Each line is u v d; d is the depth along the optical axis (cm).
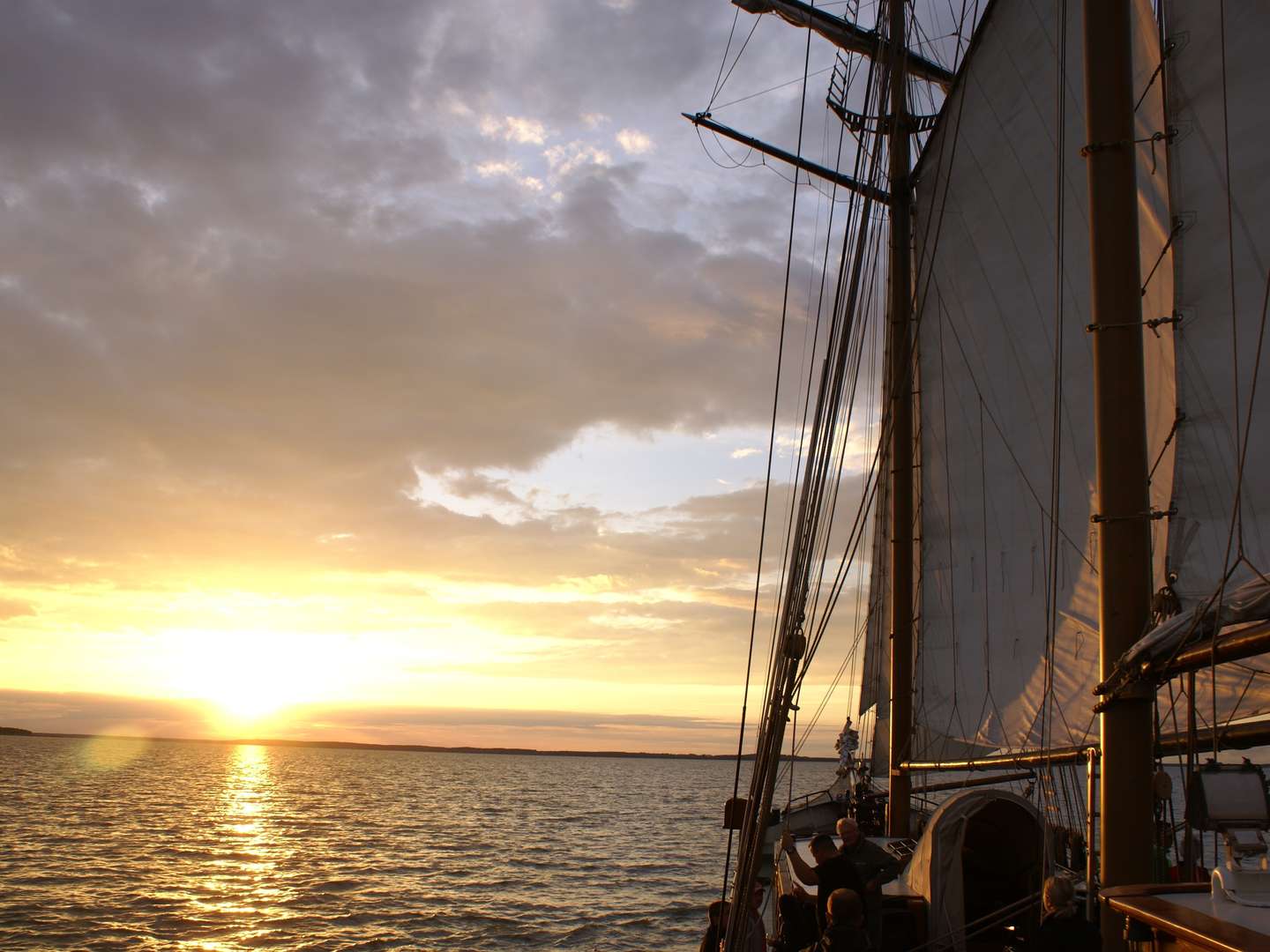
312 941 3572
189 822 8531
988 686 1712
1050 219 1620
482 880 5181
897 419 1991
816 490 771
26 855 5794
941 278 1912
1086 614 1464
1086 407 1520
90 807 9912
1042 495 1606
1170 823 837
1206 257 970
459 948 3481
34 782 14625
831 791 3500
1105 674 810
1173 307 1027
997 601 1703
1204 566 942
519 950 3450
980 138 1783
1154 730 810
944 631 1873
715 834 8544
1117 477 827
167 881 4934
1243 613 640
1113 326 847
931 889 1098
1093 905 879
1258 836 530
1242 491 927
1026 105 1667
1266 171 924
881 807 2730
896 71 1920
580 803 13200
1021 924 1163
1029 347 1656
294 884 4928
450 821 9412
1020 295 1683
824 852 1054
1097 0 890
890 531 2603
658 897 4622
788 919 1129
